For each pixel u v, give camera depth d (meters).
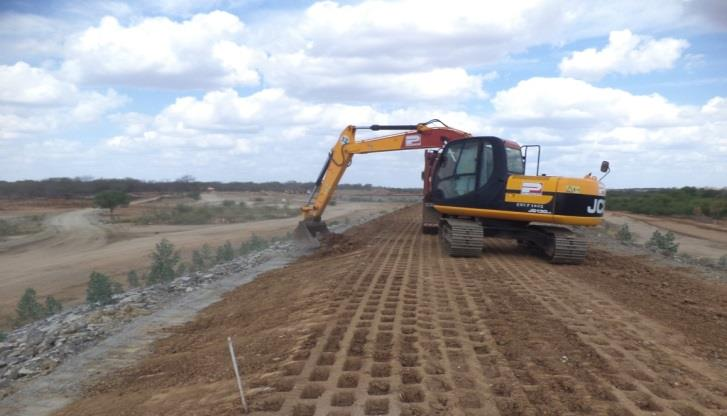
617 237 23.70
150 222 56.62
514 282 10.26
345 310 7.81
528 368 5.44
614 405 4.57
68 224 55.59
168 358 7.21
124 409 5.40
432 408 4.45
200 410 4.76
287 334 6.95
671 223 46.00
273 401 4.62
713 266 14.60
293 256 16.44
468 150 13.54
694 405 4.64
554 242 12.62
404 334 6.59
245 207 75.69
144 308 10.81
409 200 101.75
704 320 7.72
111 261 29.36
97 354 7.82
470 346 6.14
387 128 16.73
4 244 40.66
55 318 11.43
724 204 54.84
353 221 31.88
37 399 6.31
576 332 6.85
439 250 14.97
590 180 12.47
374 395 4.72
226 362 6.31
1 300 20.94
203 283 13.19
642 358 5.92
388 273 10.98
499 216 12.97
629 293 9.58
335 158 17.48
